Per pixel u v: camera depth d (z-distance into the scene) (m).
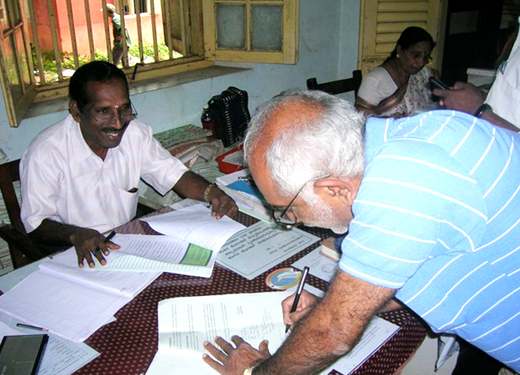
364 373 0.84
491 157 0.72
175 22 2.86
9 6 1.88
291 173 0.71
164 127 2.52
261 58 2.74
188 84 2.56
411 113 2.32
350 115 0.74
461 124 0.74
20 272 1.15
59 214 1.58
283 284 1.07
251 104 2.95
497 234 0.74
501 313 0.83
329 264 1.14
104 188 1.59
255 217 1.38
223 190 1.49
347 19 3.25
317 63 3.23
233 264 1.15
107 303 1.01
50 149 1.48
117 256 1.17
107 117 1.39
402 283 0.67
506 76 1.30
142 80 2.57
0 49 1.68
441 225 0.67
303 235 1.28
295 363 0.74
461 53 4.80
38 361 0.84
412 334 0.94
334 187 0.73
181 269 1.11
